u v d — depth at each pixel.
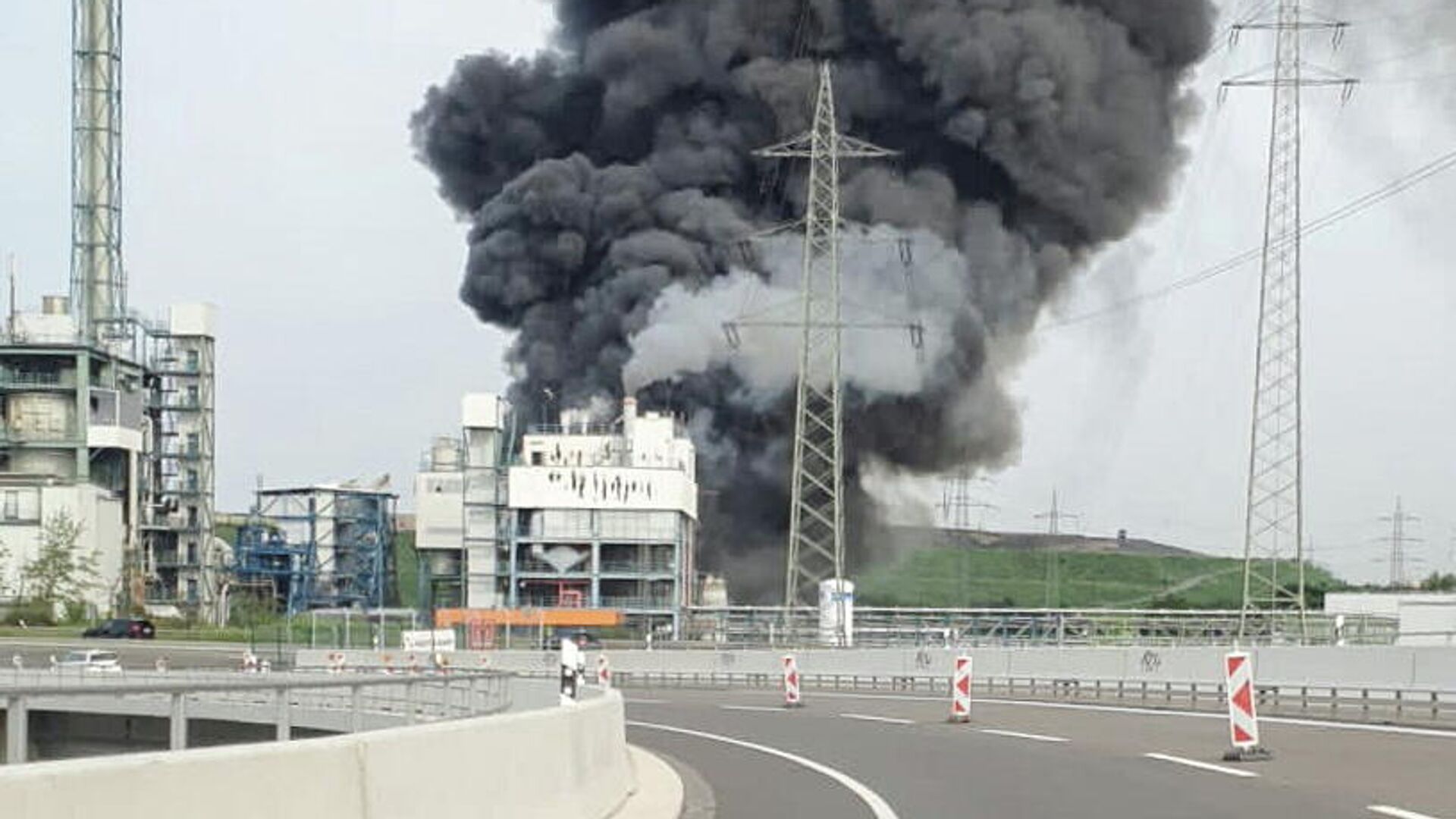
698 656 76.12
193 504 133.25
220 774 8.84
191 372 134.25
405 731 12.08
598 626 94.12
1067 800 20.75
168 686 12.05
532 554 101.25
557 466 101.81
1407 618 71.69
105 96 129.25
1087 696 52.28
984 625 88.88
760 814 19.98
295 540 117.69
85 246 128.38
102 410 125.81
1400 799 19.92
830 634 82.88
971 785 23.19
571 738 17.64
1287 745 28.70
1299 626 75.81
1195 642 76.25
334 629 93.75
